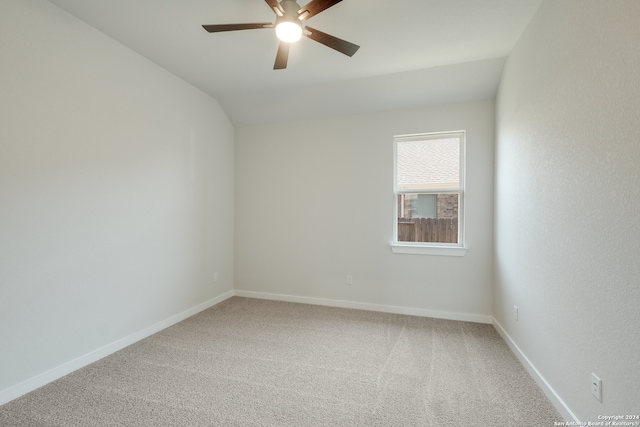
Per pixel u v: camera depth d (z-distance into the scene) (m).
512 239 2.60
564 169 1.74
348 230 3.82
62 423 1.71
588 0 1.51
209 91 3.67
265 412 1.81
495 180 3.16
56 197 2.17
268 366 2.36
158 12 2.20
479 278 3.32
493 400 1.93
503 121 2.88
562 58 1.76
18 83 1.95
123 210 2.67
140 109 2.83
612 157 1.34
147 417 1.76
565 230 1.73
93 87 2.41
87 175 2.37
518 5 2.08
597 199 1.44
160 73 3.05
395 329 3.11
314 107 3.77
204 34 2.48
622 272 1.27
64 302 2.22
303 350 2.64
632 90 1.21
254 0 2.06
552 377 1.89
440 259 3.45
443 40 2.54
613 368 1.33
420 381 2.15
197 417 1.77
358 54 2.78
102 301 2.50
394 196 3.65
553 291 1.88
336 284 3.87
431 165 3.53
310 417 1.77
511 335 2.65
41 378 2.08
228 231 4.18
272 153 4.14
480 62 2.90
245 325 3.21
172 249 3.23
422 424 1.71
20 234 1.97
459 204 3.44
